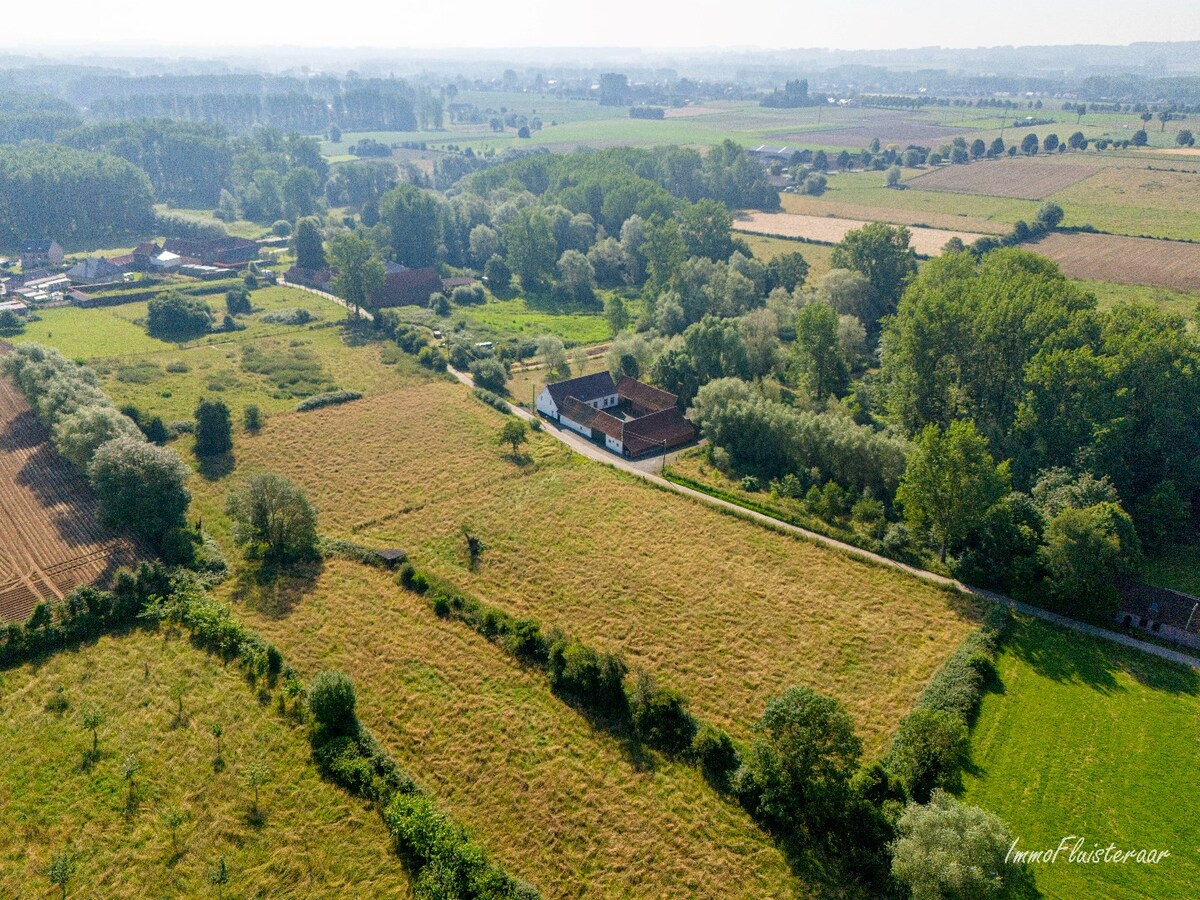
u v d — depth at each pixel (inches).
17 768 2112.5
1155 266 6565.0
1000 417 4028.1
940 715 2165.4
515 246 7450.8
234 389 4840.1
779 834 1995.6
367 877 1866.4
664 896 1854.1
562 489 3774.6
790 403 4547.2
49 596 2807.6
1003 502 3056.1
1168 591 2861.7
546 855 1947.6
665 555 3238.2
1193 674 2576.3
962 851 1676.9
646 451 4178.2
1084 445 3506.4
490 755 2228.1
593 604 2918.3
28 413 4229.8
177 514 3166.8
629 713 2346.2
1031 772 2182.6
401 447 4197.8
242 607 2851.9
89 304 6491.1
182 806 2022.6
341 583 3019.2
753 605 2923.2
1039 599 2908.5
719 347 4776.1
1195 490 3636.8
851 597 2974.9
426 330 6077.8
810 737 1979.6
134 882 1829.5
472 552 3235.7
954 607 2915.8
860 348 5364.2
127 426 3695.9
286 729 2282.2
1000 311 3900.1
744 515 3521.2
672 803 2087.8
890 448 3575.3
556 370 5270.7
